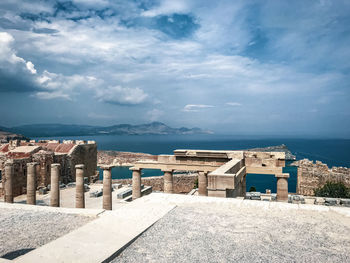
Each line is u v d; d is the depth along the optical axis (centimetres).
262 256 956
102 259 888
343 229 1209
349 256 963
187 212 1441
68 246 984
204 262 910
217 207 1528
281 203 1584
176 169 3148
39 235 1270
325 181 6069
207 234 1148
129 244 1040
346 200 3672
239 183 2619
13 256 1062
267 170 2886
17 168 5366
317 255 969
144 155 18350
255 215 1393
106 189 3098
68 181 6900
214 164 3031
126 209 1464
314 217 1362
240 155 2906
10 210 1673
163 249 1006
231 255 961
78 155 7488
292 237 1123
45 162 6012
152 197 1720
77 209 1652
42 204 4422
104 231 1137
